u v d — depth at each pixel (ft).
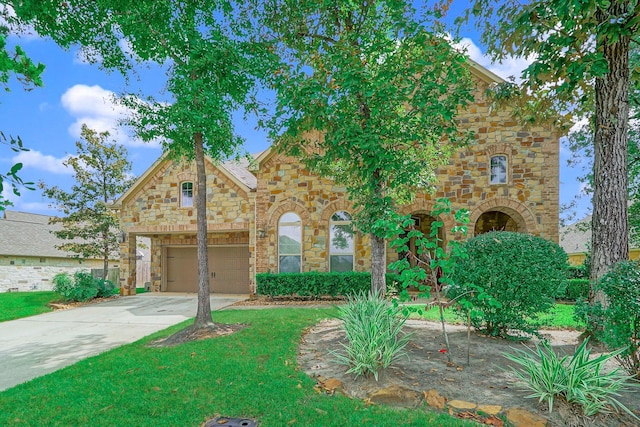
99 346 27.76
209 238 64.80
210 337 25.91
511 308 21.49
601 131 23.59
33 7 23.25
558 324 28.02
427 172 36.22
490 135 48.01
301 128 27.27
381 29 28.17
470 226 47.60
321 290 46.65
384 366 17.03
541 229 46.21
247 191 53.98
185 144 30.19
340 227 50.29
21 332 34.14
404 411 13.99
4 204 9.08
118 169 65.77
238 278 64.03
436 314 31.91
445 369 17.62
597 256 23.25
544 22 21.72
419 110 26.14
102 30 29.04
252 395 15.72
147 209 59.57
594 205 23.86
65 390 16.74
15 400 15.84
